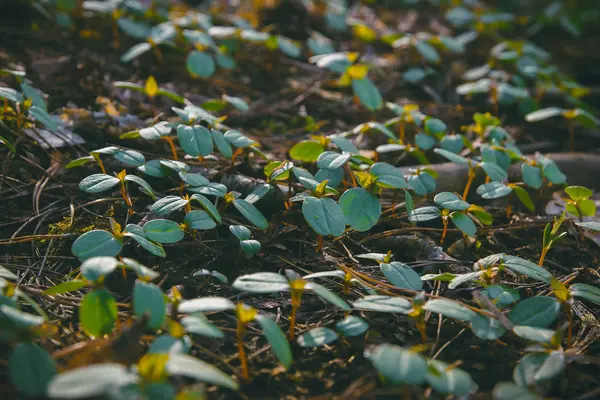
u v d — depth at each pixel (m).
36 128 0.72
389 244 0.66
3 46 0.88
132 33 0.93
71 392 0.44
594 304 0.62
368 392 0.52
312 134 0.82
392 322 0.58
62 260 0.62
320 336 0.54
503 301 0.57
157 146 0.74
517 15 1.51
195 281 0.60
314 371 0.54
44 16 1.01
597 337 0.57
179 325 0.51
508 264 0.58
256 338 0.56
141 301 0.50
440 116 0.89
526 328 0.53
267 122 0.84
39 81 0.80
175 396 0.48
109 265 0.51
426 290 0.61
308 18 1.17
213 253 0.63
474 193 0.74
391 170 0.62
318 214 0.59
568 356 0.55
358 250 0.65
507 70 1.10
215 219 0.60
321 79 0.97
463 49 1.11
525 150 0.85
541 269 0.58
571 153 0.81
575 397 0.53
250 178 0.69
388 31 1.19
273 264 0.62
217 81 0.90
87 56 0.89
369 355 0.52
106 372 0.45
